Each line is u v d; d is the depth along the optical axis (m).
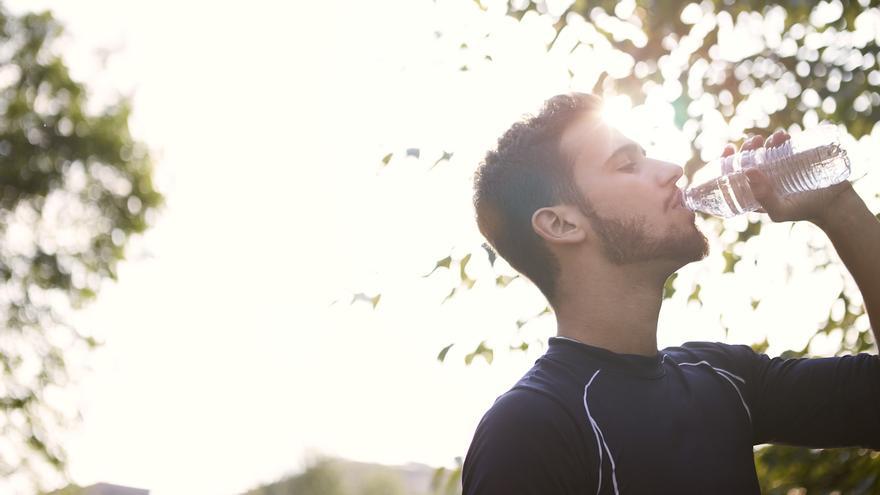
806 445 1.79
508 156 1.77
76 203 12.69
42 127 12.66
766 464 3.63
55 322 11.88
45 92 12.71
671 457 1.53
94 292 12.35
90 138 12.61
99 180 12.71
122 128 12.91
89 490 11.95
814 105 3.76
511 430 1.49
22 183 12.46
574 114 1.76
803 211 1.73
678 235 1.66
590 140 1.73
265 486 26.30
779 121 3.79
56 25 12.72
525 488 1.45
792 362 1.80
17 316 11.77
